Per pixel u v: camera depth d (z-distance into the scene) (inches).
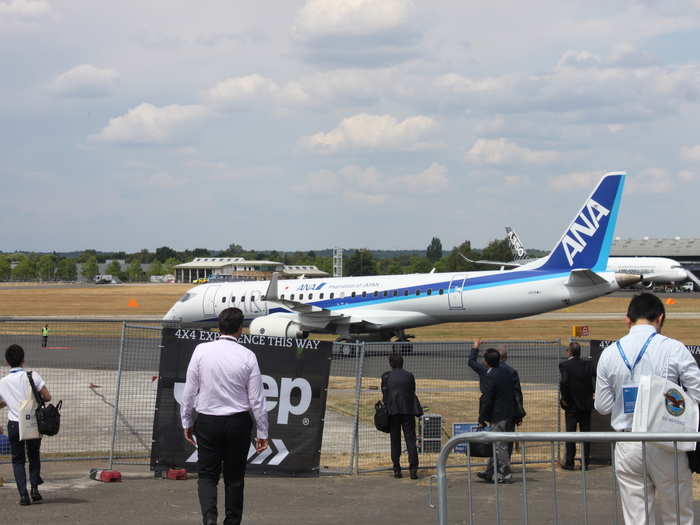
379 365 1301.7
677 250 5748.0
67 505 468.4
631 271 3878.0
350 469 585.9
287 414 563.5
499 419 555.8
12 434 466.3
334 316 1633.9
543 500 494.9
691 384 313.6
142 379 1023.6
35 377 476.4
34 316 3002.0
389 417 569.9
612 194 1496.1
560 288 1518.2
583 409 604.7
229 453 386.3
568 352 639.8
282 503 485.4
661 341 319.9
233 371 383.2
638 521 313.1
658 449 303.1
